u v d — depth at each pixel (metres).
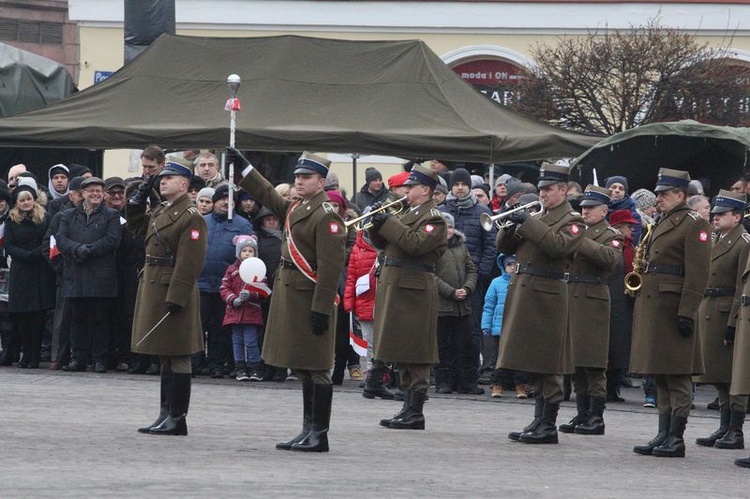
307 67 55.31
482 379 44.94
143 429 30.38
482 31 90.88
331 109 53.56
